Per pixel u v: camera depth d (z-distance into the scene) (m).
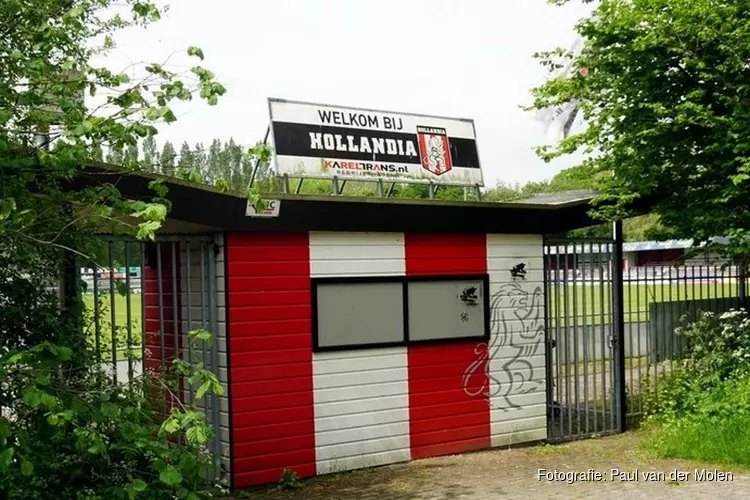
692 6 8.89
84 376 5.33
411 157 8.84
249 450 7.26
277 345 7.48
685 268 10.69
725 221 9.50
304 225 7.55
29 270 5.17
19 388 4.39
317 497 6.88
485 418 8.73
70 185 5.68
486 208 8.59
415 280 8.31
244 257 7.34
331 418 7.75
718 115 9.45
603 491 6.71
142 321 6.64
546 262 9.40
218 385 4.46
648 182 9.51
